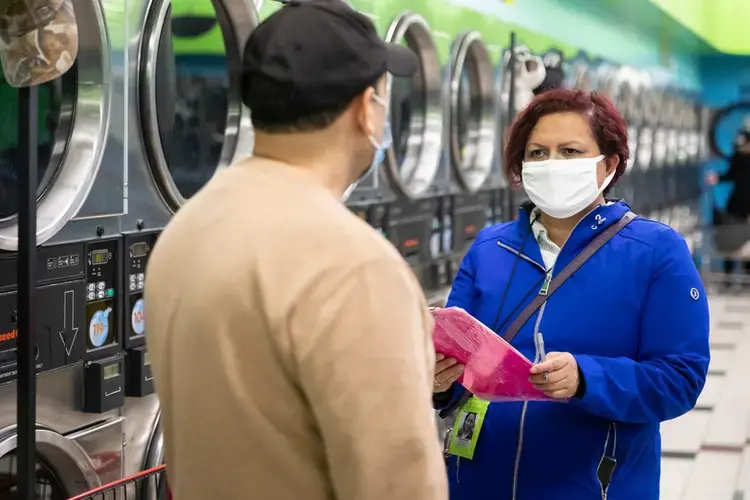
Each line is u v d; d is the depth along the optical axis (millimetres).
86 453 2756
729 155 12234
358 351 1065
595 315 1943
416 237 4988
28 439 1880
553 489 1917
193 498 1174
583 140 1982
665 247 1945
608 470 1899
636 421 1865
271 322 1083
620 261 1952
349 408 1060
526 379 1766
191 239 1176
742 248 10867
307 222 1115
